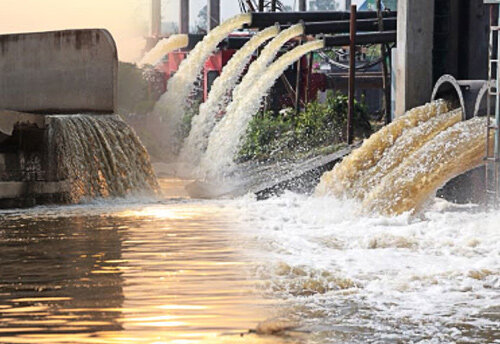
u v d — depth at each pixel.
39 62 49.25
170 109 81.19
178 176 60.66
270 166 55.41
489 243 25.66
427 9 49.53
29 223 32.59
